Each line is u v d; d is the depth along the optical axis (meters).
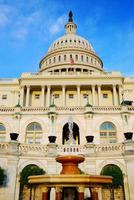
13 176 18.55
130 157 18.84
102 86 52.19
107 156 19.75
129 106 27.80
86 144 20.38
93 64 73.56
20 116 27.48
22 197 18.33
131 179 18.20
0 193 17.81
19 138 26.41
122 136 26.23
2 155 18.98
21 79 51.41
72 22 93.06
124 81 53.88
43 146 20.44
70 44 78.44
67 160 11.66
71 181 10.25
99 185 10.98
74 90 52.97
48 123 27.02
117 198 18.33
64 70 68.81
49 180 10.30
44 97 50.81
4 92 53.88
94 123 26.95
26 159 19.61
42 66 77.69
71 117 27.25
